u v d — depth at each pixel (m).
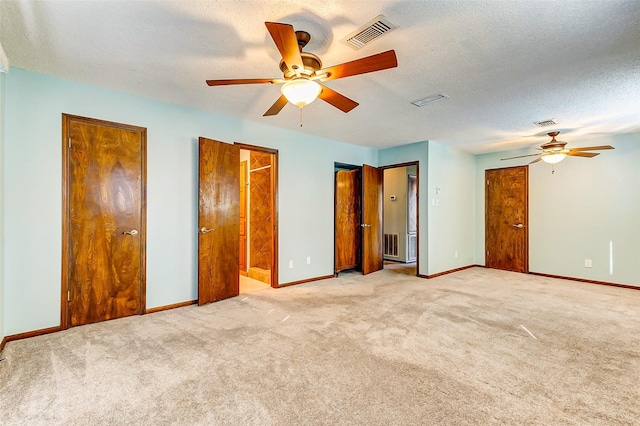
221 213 3.90
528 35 2.16
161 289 3.50
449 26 2.06
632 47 2.31
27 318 2.72
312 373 2.11
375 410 1.72
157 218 3.48
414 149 5.55
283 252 4.66
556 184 5.41
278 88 3.11
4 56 2.18
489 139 5.20
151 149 3.44
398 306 3.63
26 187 2.72
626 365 2.23
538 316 3.28
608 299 3.96
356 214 5.96
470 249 6.40
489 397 1.84
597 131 4.61
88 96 3.04
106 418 1.65
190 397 1.83
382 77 2.83
